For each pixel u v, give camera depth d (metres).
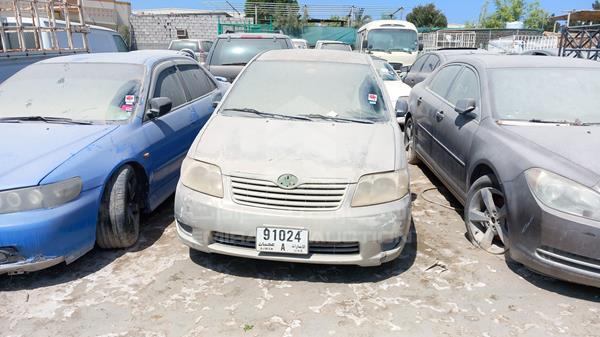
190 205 3.10
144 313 2.83
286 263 3.43
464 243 3.82
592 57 10.77
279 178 2.97
